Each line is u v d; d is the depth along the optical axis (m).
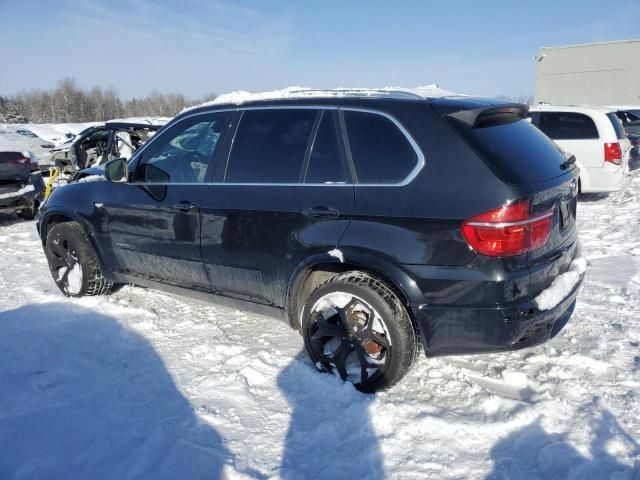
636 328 3.84
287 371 3.32
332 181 3.11
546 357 3.45
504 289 2.64
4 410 2.97
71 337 3.89
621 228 7.16
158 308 4.46
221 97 3.94
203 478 2.43
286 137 3.36
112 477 2.43
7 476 2.44
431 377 3.24
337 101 3.22
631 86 29.89
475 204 2.65
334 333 3.10
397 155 2.93
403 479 2.40
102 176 4.52
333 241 3.01
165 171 3.93
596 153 9.25
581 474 2.40
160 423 2.82
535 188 2.70
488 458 2.53
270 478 2.40
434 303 2.78
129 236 4.12
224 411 2.92
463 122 2.84
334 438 2.68
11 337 3.91
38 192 8.62
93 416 2.89
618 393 3.02
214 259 3.62
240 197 3.44
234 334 3.91
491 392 3.03
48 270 5.77
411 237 2.79
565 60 32.16
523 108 3.26
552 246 2.90
